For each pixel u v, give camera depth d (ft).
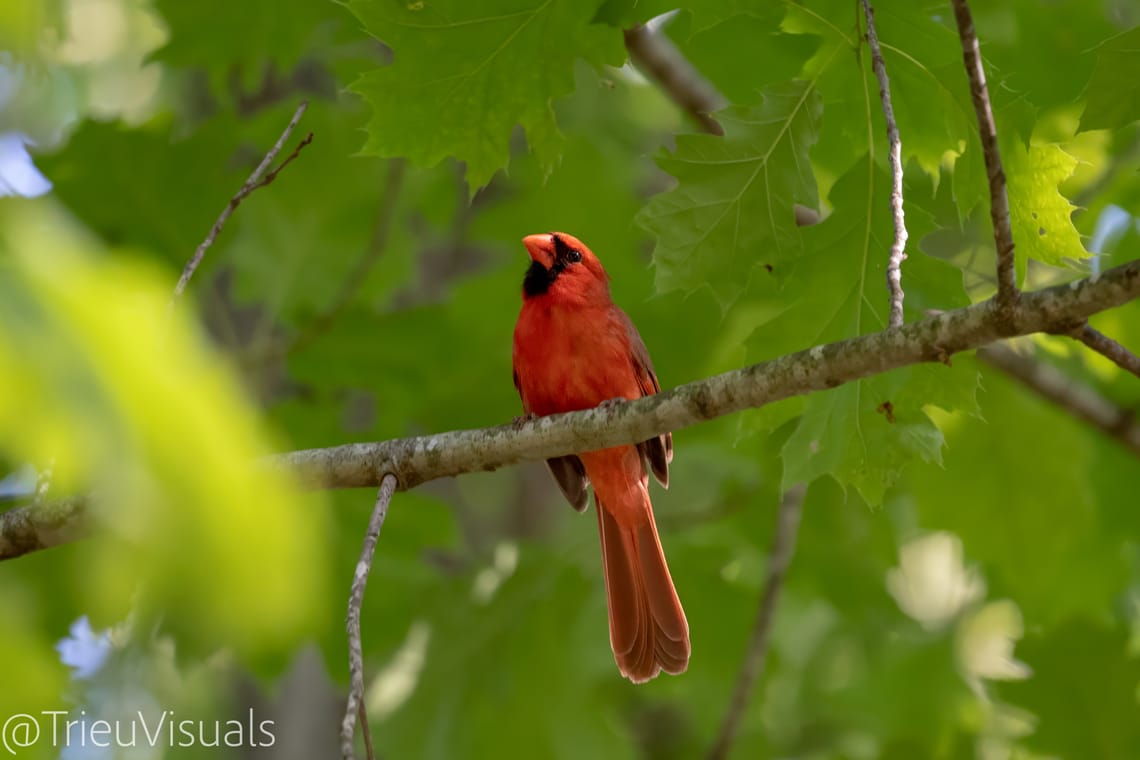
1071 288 18.61
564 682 39.88
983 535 40.01
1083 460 39.50
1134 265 18.24
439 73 25.20
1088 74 32.07
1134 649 40.16
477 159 26.16
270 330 40.22
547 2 24.61
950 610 51.26
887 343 20.01
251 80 34.09
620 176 41.19
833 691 45.78
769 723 45.19
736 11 24.82
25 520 22.06
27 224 8.34
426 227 48.42
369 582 38.24
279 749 44.24
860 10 23.56
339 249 38.24
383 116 25.55
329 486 23.24
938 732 43.45
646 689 43.78
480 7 24.52
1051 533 39.63
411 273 39.73
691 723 49.60
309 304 37.70
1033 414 39.40
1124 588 40.11
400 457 23.07
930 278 24.53
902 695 44.21
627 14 24.95
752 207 24.68
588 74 44.83
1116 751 35.24
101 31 46.11
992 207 18.56
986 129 18.26
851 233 24.80
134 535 6.95
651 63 35.91
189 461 7.14
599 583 40.70
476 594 40.57
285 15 32.96
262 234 37.58
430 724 38.81
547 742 39.32
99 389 6.98
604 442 22.68
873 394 24.53
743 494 42.60
